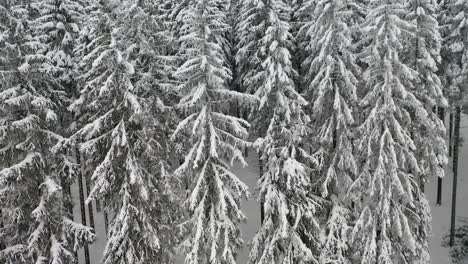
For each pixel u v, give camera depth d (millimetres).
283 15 22969
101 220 31656
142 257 19250
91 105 18094
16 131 18891
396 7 19891
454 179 29625
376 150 21688
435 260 28875
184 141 21266
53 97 20125
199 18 17609
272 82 19062
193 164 18281
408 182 20891
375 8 20297
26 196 19500
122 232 18141
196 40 17469
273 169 19906
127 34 19266
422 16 23625
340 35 20641
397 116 21312
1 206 19344
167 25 25516
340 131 21812
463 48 28141
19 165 17797
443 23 30438
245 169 38656
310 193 21891
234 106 31422
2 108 18203
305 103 19328
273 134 19891
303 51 26422
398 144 20406
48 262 19375
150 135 19094
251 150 42281
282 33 19562
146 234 18969
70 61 23094
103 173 17953
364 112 21906
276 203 19938
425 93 23984
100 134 19391
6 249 18688
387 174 20750
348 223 21984
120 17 18781
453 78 28969
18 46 18141
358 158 22062
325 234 21438
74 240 19875
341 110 21359
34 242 18453
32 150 18609
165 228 20828
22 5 19984
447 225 31891
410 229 21906
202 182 18516
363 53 21562
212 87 18141
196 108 18484
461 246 29766
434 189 35906
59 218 19906
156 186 20047
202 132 17828
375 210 21016
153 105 19938
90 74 19109
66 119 23531
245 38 26156
